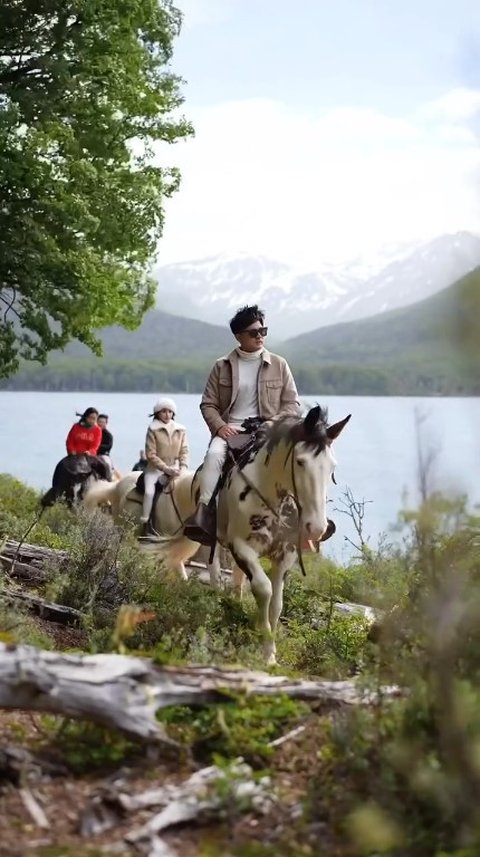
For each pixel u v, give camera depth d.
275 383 9.87
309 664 8.57
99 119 24.81
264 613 9.06
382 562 9.05
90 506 15.69
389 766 4.40
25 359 24.66
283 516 9.19
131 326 26.91
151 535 12.92
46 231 23.30
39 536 13.77
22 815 4.33
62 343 24.98
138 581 10.23
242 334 9.88
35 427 110.19
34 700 4.64
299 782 4.62
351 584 11.16
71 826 4.26
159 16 25.98
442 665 4.34
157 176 26.03
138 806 4.34
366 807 4.11
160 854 4.01
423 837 4.02
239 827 4.27
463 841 3.93
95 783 4.62
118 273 26.20
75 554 10.55
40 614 9.48
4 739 4.99
